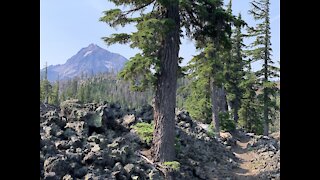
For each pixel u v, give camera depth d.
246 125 37.41
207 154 15.91
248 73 35.44
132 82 13.27
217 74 24.94
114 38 13.85
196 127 19.56
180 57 14.87
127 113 14.95
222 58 32.78
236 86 36.25
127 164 9.93
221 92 31.36
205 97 30.58
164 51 13.05
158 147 12.60
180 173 12.14
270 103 33.00
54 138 9.80
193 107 32.00
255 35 33.94
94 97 64.81
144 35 11.91
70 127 10.99
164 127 12.73
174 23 12.27
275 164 15.91
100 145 10.17
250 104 37.41
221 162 15.87
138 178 9.72
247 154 19.55
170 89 12.95
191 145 15.87
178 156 13.76
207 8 15.29
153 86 13.15
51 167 7.85
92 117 11.80
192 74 26.91
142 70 12.64
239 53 36.09
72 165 8.36
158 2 12.55
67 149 9.34
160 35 12.66
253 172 15.26
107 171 9.02
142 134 13.34
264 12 33.50
